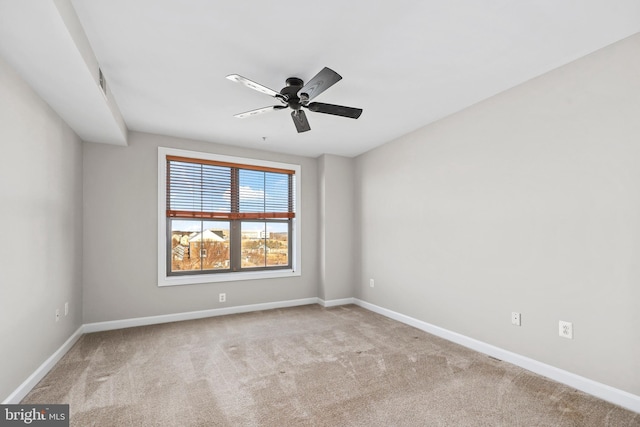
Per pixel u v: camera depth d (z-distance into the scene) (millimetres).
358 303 4691
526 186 2523
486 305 2826
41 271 2371
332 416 1894
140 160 3719
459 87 2631
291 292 4633
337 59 2203
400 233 3889
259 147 4371
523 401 2043
